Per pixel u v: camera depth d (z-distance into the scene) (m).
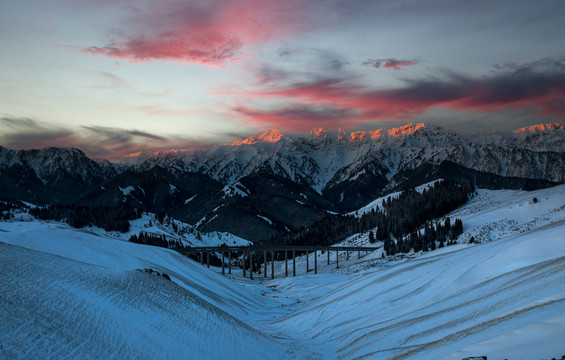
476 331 36.56
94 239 94.88
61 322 38.22
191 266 113.31
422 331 45.91
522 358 24.34
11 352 31.42
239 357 47.47
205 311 56.75
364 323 62.78
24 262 48.69
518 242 62.00
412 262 87.94
